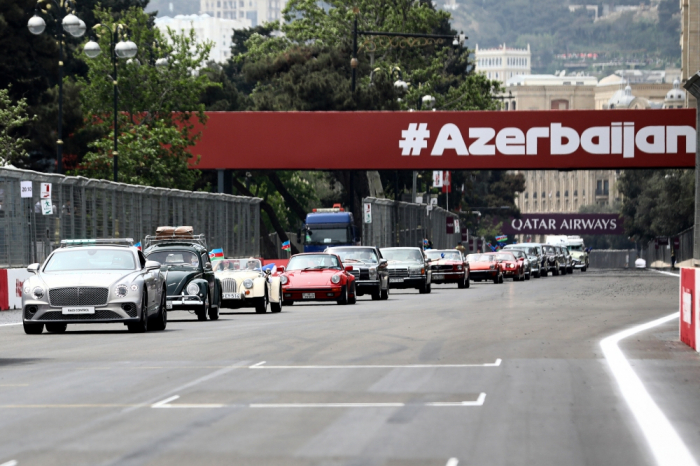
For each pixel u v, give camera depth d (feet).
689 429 92.58
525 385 122.72
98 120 605.31
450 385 123.03
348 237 564.30
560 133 565.53
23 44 563.07
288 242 537.65
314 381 127.44
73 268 219.20
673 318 245.65
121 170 547.08
